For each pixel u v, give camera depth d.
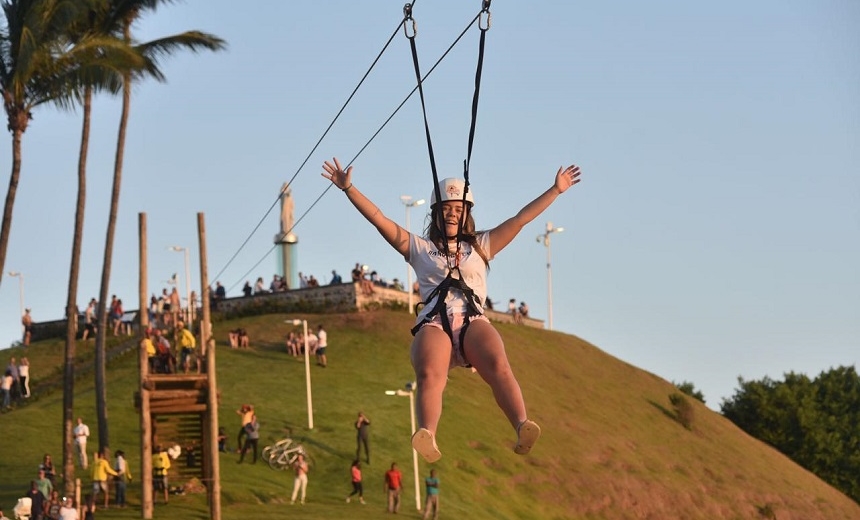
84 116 48.06
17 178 36.69
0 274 35.97
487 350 7.97
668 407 89.25
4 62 36.84
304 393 68.06
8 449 53.53
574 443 71.50
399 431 63.22
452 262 8.42
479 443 65.62
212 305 88.75
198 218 43.34
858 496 92.75
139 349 41.22
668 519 66.44
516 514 57.94
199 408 41.16
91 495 41.00
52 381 73.56
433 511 48.50
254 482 49.59
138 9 46.09
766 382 101.38
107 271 52.03
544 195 8.80
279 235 93.62
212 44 46.88
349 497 50.75
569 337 100.75
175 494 44.88
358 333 80.75
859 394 98.81
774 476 81.12
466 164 8.53
